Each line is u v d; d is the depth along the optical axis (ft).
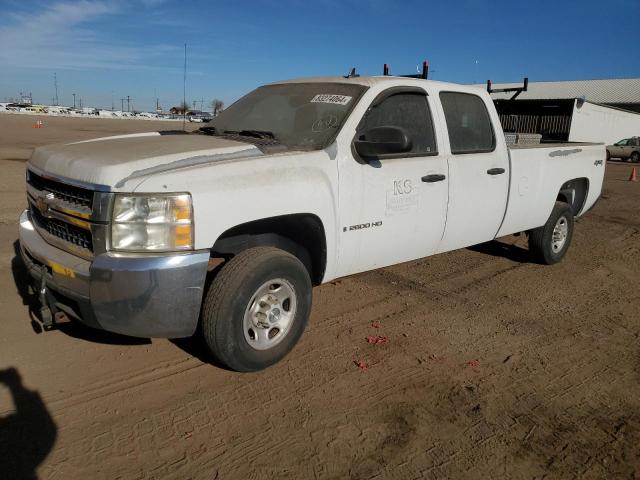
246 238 12.01
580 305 17.24
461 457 9.47
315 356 12.86
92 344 12.79
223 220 10.37
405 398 11.22
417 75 16.75
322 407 10.73
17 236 21.86
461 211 15.78
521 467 9.29
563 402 11.37
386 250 14.02
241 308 10.89
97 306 9.87
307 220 12.20
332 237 12.49
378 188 13.28
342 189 12.52
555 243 21.30
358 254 13.32
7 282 16.34
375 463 9.20
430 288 18.17
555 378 12.37
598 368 12.96
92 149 11.73
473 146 16.21
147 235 9.78
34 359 11.92
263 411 10.49
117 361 12.08
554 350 13.83
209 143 12.38
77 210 10.27
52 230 11.51
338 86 14.30
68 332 13.32
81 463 8.77
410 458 9.38
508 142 19.97
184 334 10.62
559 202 21.12
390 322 15.10
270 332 11.93
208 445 9.41
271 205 11.08
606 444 10.00
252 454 9.25
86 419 9.93
